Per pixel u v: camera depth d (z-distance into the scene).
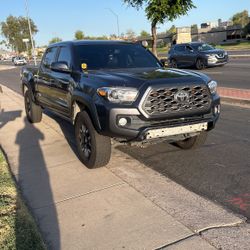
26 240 3.74
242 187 4.89
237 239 3.63
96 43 6.86
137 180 5.20
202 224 3.93
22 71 9.95
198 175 5.39
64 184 5.24
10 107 12.29
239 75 17.69
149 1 17.30
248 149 6.39
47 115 10.33
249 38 76.12
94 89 5.31
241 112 9.54
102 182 5.21
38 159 6.43
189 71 5.89
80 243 3.75
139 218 4.12
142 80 5.06
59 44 7.41
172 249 3.50
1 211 4.37
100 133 5.25
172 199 4.56
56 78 6.95
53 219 4.26
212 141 6.98
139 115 4.95
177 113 5.12
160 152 6.50
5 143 7.60
